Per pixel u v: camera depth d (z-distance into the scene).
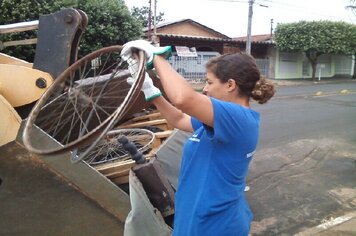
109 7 12.98
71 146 1.51
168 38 23.64
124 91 2.90
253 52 29.11
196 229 1.75
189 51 22.25
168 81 1.60
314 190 5.02
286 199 4.72
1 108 2.54
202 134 1.82
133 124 3.87
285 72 29.98
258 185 5.17
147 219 2.33
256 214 4.30
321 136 8.12
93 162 2.97
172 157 3.07
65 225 2.62
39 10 11.41
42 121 2.78
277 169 5.86
